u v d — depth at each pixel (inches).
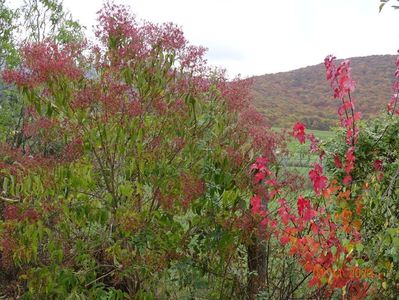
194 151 171.5
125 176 173.5
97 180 180.9
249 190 174.2
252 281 183.2
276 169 175.9
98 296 166.6
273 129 184.4
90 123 166.4
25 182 166.9
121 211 166.9
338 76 150.6
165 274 176.7
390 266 151.8
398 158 163.8
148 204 179.5
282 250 181.5
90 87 164.6
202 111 175.2
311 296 178.2
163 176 169.0
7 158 200.2
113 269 187.8
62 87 160.2
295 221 155.4
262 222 162.4
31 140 249.9
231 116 177.8
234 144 174.6
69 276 167.8
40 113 166.6
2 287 205.6
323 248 146.0
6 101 275.1
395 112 163.6
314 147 168.4
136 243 168.7
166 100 172.7
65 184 166.9
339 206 156.5
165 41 169.8
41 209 167.3
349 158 152.3
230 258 180.9
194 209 171.5
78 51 169.6
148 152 170.2
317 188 150.7
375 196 156.6
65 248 177.5
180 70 173.9
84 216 172.2
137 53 167.2
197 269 179.9
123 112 164.4
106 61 168.1
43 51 160.7
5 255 177.3
